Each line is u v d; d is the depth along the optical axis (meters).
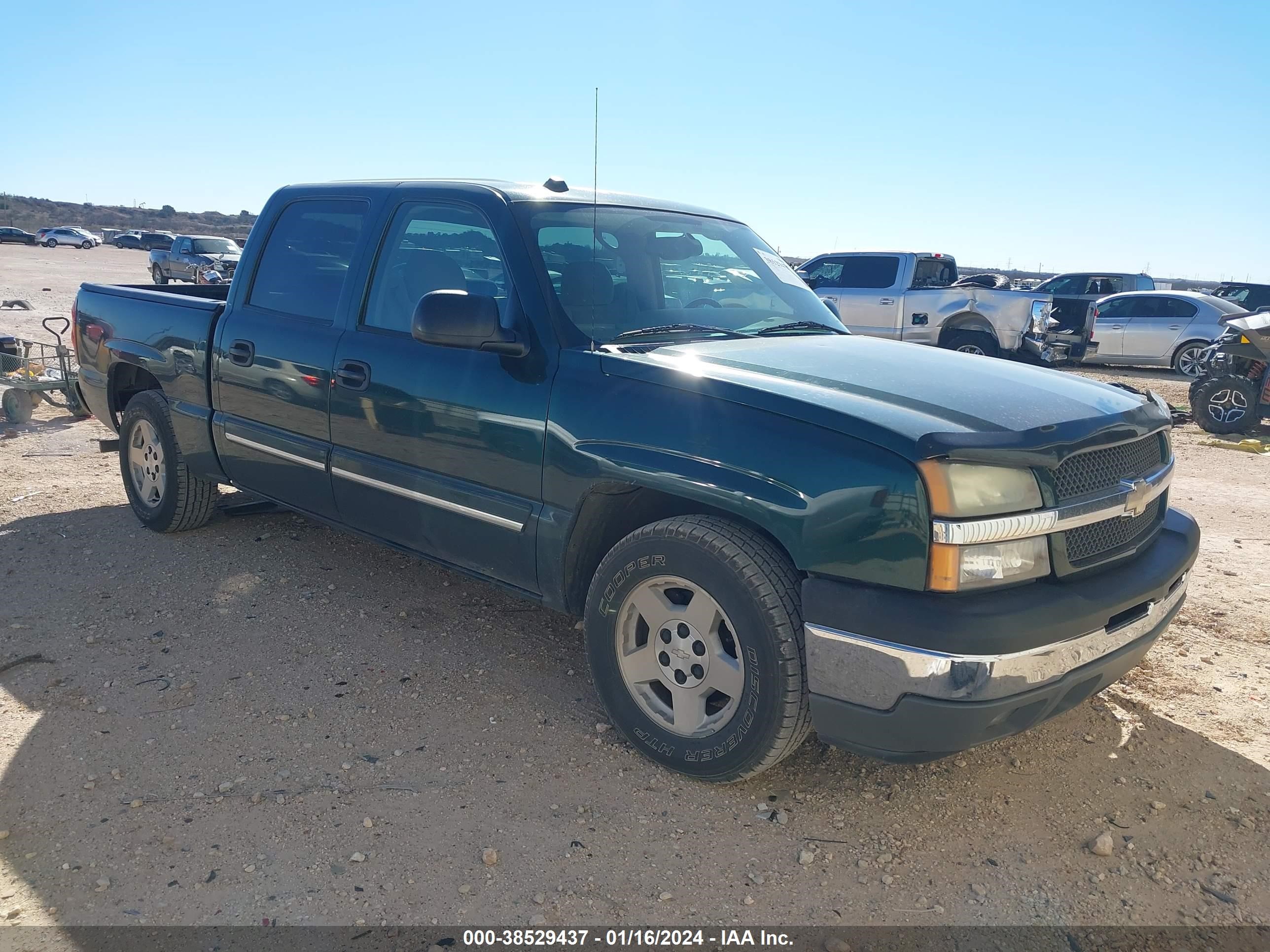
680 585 3.08
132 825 2.86
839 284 15.70
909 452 2.58
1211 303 16.16
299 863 2.71
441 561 3.95
